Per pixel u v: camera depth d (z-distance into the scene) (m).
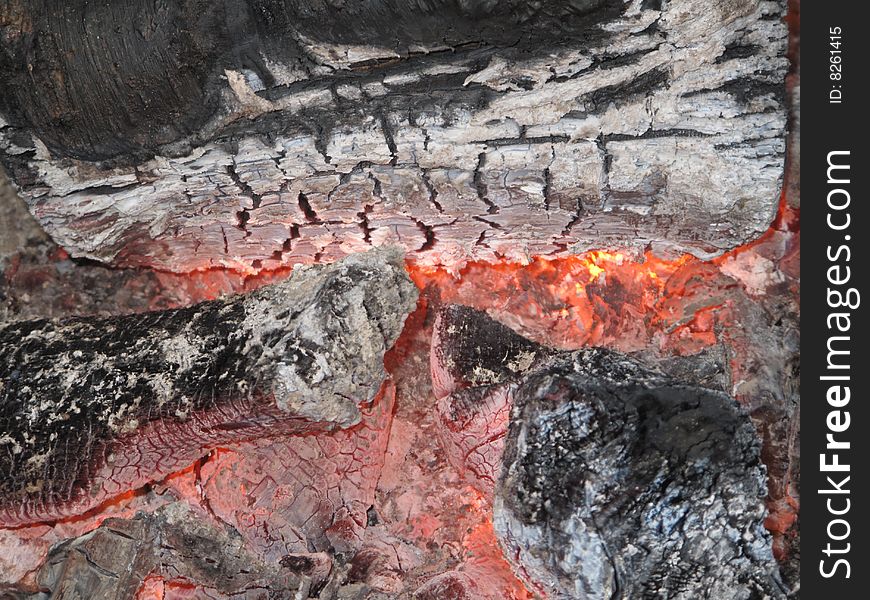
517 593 0.62
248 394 0.56
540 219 0.65
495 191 0.63
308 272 0.59
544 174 0.61
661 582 0.53
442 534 0.68
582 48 0.58
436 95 0.60
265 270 0.73
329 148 0.61
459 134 0.60
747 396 0.68
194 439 0.59
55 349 0.60
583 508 0.53
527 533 0.54
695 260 0.72
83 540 0.62
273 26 0.59
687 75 0.58
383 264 0.58
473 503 0.68
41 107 0.61
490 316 0.68
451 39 0.58
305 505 0.64
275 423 0.58
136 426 0.58
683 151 0.60
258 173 0.63
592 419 0.54
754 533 0.54
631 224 0.65
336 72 0.60
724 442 0.53
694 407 0.54
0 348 0.61
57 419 0.58
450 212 0.65
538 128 0.60
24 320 0.64
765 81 0.59
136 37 0.59
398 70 0.60
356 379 0.57
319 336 0.56
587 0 0.55
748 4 0.57
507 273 0.74
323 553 0.63
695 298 0.72
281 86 0.61
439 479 0.69
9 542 0.64
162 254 0.71
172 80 0.60
